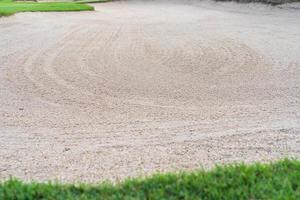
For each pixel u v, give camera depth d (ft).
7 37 72.23
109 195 19.54
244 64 50.78
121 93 39.32
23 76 45.52
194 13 117.91
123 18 105.60
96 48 61.57
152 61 52.85
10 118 33.01
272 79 43.57
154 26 88.43
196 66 50.06
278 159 24.29
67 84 42.39
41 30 80.84
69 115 33.63
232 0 130.52
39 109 35.09
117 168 24.14
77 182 21.67
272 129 29.96
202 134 29.25
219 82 42.83
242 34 75.77
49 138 29.09
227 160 24.88
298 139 28.14
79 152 26.63
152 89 40.55
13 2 145.18
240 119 32.17
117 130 30.32
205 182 19.95
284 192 19.13
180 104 36.01
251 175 20.59
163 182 20.33
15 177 22.12
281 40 68.18
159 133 29.58
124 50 59.93
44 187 20.01
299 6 110.73
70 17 104.37
